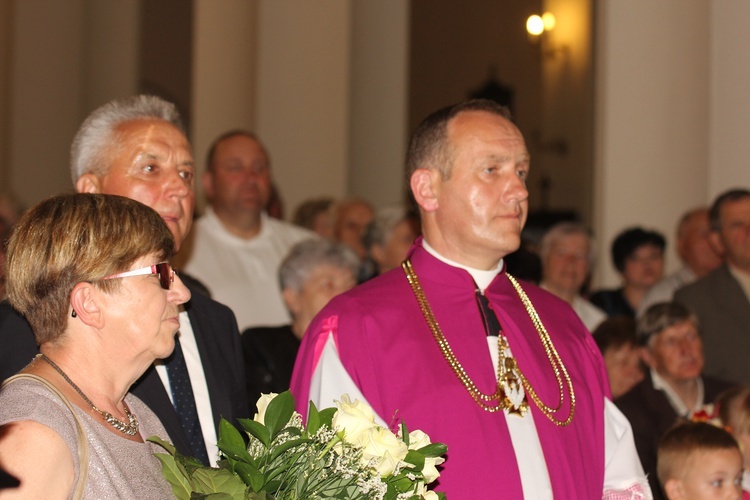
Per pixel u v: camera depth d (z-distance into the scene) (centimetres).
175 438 289
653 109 796
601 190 816
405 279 348
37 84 1277
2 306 296
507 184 331
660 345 523
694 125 792
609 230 808
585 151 1595
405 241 574
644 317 535
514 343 342
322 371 324
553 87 1670
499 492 312
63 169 1298
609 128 808
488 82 1828
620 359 530
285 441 236
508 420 325
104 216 239
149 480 237
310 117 1024
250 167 607
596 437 344
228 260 602
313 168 1020
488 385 328
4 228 672
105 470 224
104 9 1386
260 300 601
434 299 340
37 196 1268
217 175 607
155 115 341
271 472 231
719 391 542
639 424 488
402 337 330
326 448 234
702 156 793
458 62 1862
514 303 354
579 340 364
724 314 608
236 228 609
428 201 342
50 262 234
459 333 334
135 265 240
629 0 802
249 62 1038
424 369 325
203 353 328
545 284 651
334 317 334
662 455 431
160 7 1484
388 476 235
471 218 331
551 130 1677
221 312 346
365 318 331
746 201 613
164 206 323
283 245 630
